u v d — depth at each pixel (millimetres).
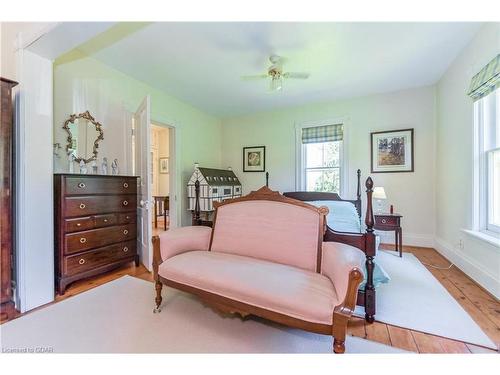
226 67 3191
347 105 4402
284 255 1823
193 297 2156
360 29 2385
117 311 1906
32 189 1957
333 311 1235
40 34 1779
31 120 1952
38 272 1987
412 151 3918
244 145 5430
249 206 2121
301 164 4809
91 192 2482
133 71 3301
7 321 1763
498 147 2355
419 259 3195
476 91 2404
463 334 1604
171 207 4375
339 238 1816
